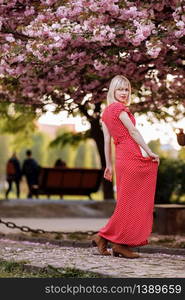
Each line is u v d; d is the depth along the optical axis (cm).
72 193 2717
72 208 2419
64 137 2816
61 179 2689
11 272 970
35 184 2989
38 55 1224
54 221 2139
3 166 6438
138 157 1083
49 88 1521
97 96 1583
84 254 1137
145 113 1822
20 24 1328
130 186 1087
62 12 1222
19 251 1196
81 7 1209
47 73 1441
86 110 1762
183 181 2631
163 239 1543
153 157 1083
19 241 1486
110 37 1198
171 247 1366
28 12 1313
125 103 1114
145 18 1198
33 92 1531
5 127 2733
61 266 967
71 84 1473
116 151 1101
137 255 1100
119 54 1316
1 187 4569
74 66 1352
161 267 979
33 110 1659
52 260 1042
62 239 1529
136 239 1092
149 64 1434
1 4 1320
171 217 1686
